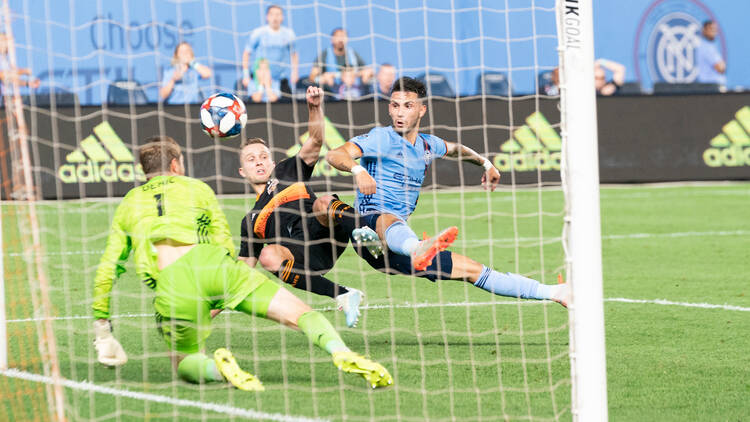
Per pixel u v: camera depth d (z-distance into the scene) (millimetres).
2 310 19719
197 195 19250
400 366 19953
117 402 17078
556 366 19922
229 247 19406
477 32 58812
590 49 15188
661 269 34031
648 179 63219
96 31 55281
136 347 21672
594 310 15148
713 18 73000
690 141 63781
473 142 58156
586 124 15133
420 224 46594
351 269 34094
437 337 22984
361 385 18312
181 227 18750
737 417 16484
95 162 51469
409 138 22516
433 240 20016
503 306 27078
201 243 18781
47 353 20625
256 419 16000
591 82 15172
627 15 72000
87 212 48219
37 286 29547
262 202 22672
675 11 72500
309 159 22906
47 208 49312
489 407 16922
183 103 53156
